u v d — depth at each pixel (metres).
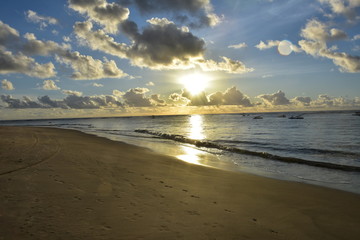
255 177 10.31
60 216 5.02
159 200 6.41
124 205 5.87
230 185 8.70
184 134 37.66
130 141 25.30
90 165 10.29
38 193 6.32
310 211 6.39
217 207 6.25
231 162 14.24
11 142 16.92
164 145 22.11
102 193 6.65
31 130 34.81
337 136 31.83
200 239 4.46
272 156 15.73
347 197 7.69
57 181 7.49
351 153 18.27
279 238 4.78
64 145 16.92
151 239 4.32
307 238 4.87
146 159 13.27
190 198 6.80
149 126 69.00
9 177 7.68
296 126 56.31
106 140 24.12
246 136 33.78
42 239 4.05
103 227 4.65
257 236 4.78
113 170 9.65
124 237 4.32
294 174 11.33
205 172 10.76
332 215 6.16
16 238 4.03
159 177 9.12
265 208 6.48
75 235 4.26
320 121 78.56
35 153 12.53
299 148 21.38
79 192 6.60
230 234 4.77
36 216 4.95
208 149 19.78
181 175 9.80
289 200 7.27
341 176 10.96
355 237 4.98
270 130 45.75
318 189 8.62
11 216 4.89
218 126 64.25
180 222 5.14
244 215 5.86
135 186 7.57
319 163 13.48
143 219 5.14
